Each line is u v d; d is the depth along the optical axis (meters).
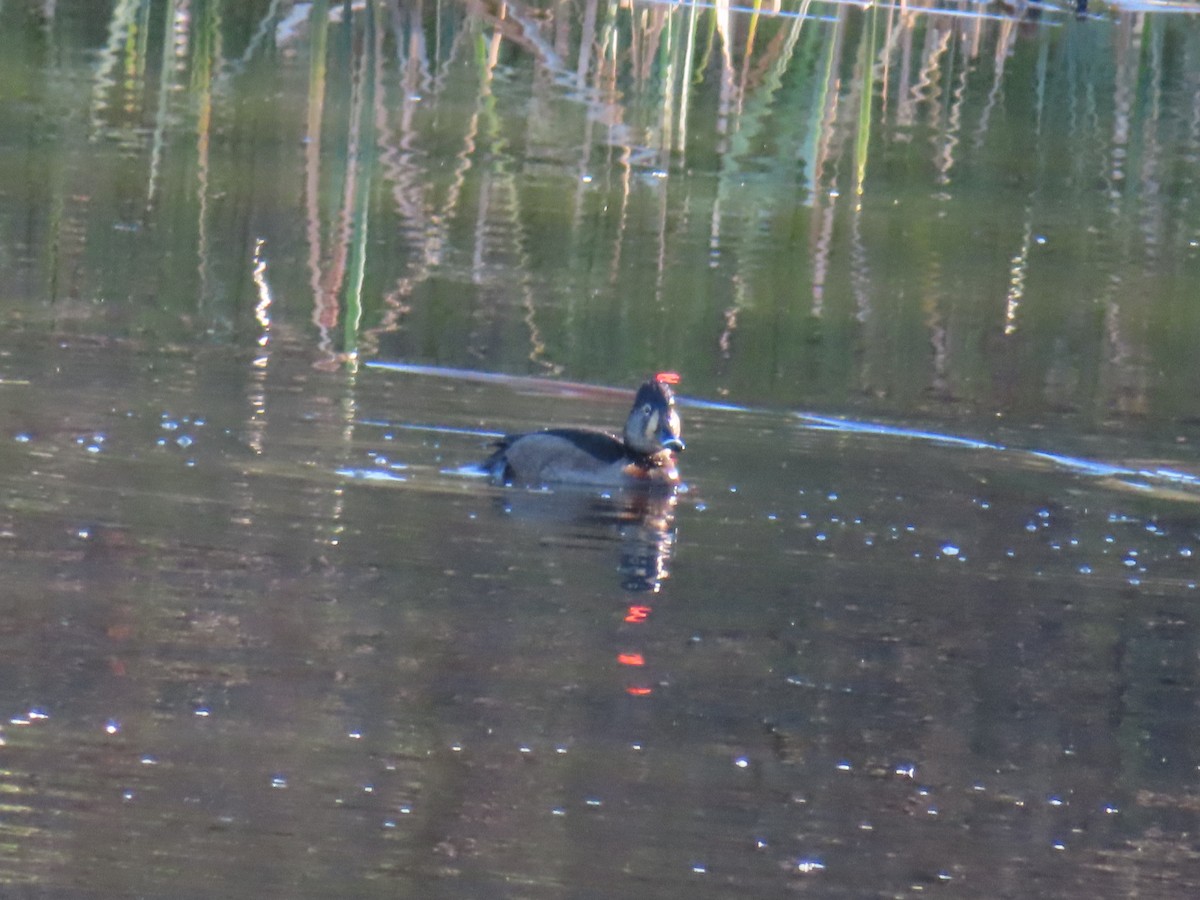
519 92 26.27
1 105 24.31
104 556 11.03
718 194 22.91
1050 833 8.54
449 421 14.60
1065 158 25.44
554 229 21.03
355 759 8.73
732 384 16.22
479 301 18.20
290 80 26.33
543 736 9.11
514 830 8.17
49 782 8.30
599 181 22.98
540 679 9.76
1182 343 18.47
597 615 10.70
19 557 10.89
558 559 11.62
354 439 13.93
